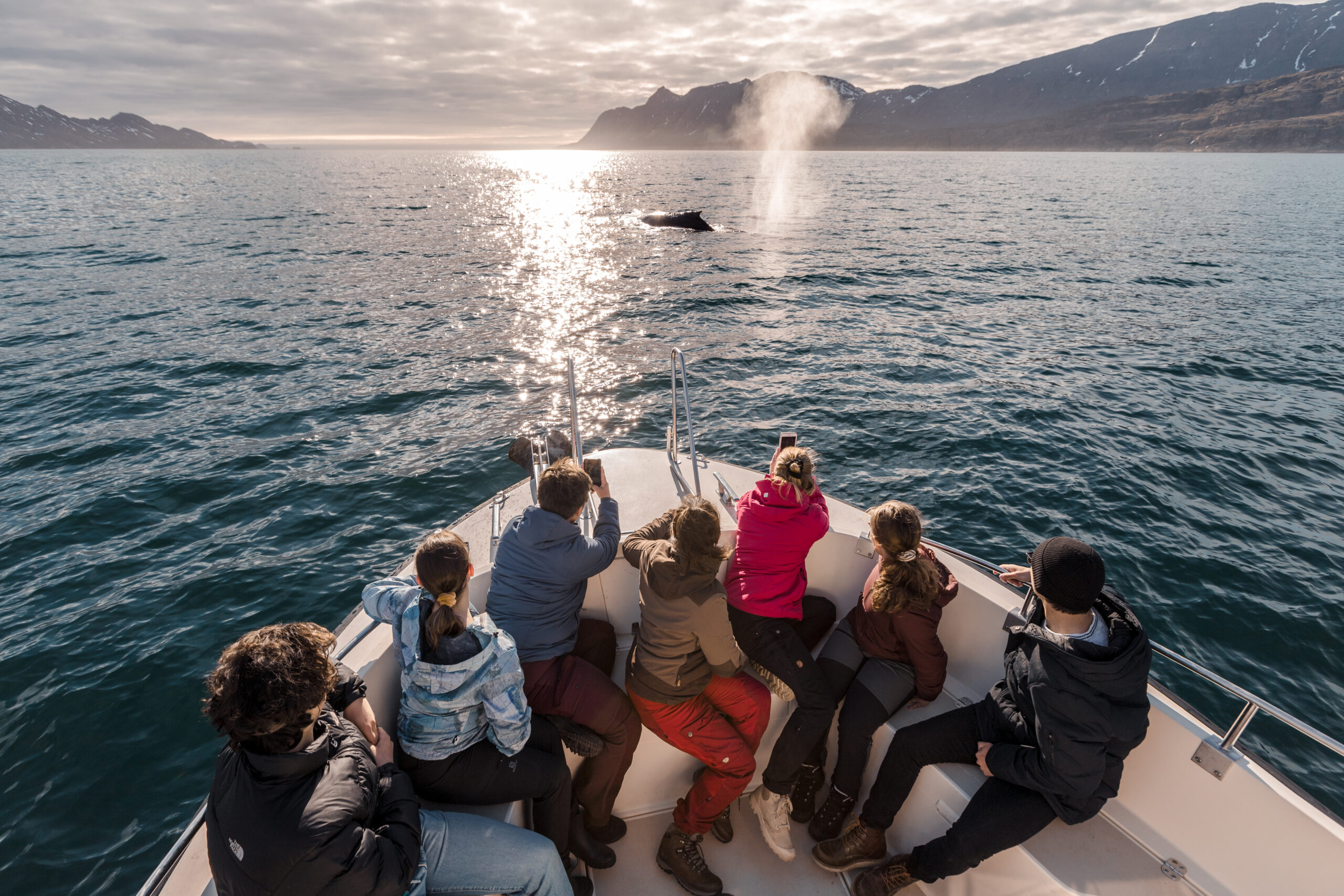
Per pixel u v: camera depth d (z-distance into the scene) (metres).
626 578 3.50
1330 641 7.29
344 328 19.02
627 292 24.56
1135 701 2.47
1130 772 2.75
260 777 1.82
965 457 11.09
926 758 2.85
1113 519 9.39
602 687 2.75
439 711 2.35
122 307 20.91
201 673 6.84
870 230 43.16
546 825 2.64
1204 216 51.94
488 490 10.16
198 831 2.26
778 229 44.50
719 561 2.66
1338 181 106.38
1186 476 10.53
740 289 24.89
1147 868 2.56
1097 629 2.54
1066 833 2.68
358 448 11.42
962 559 3.64
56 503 9.64
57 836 5.30
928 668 3.04
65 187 83.50
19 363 15.24
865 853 2.88
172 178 111.81
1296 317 20.66
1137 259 31.48
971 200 68.94
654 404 13.51
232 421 12.44
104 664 6.92
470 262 31.16
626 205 69.56
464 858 2.22
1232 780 2.46
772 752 3.15
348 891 1.78
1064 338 18.20
